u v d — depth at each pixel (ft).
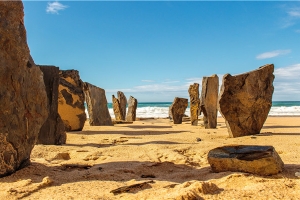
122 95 57.88
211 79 37.88
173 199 8.84
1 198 9.33
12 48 12.28
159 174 13.37
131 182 11.34
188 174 12.89
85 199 9.32
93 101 40.60
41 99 13.89
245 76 26.35
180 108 49.90
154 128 37.88
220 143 21.74
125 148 19.60
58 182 11.41
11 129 12.05
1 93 11.66
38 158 16.10
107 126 39.32
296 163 13.92
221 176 11.83
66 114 31.91
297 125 39.32
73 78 33.01
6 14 12.20
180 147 19.83
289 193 9.66
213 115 37.83
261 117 26.63
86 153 18.01
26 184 10.69
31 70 13.34
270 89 27.02
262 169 11.80
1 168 11.59
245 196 9.44
